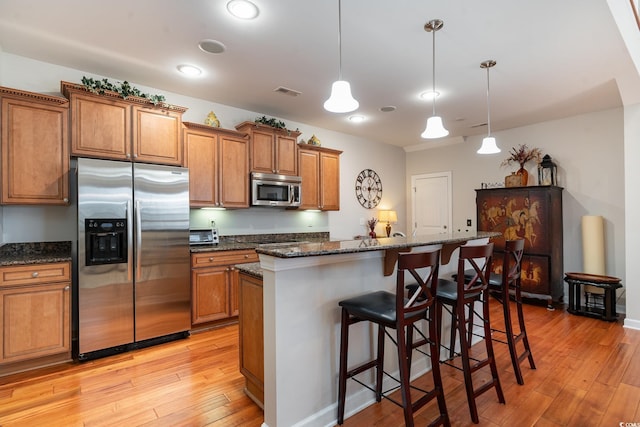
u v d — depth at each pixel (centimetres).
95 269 278
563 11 219
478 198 489
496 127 510
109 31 245
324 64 297
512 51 273
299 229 496
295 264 181
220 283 356
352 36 251
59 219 309
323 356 196
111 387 232
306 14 221
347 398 205
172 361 275
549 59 287
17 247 291
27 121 268
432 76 321
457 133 548
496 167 537
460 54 278
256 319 207
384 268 234
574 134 454
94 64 299
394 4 211
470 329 291
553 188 435
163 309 314
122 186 292
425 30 242
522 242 256
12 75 283
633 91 334
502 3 211
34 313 255
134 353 292
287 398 179
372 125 504
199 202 362
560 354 288
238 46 266
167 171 318
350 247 188
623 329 350
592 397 219
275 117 461
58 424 191
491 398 220
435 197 619
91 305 277
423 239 249
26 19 229
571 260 455
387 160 630
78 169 271
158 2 209
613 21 231
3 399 217
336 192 502
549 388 231
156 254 310
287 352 179
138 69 310
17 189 264
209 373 254
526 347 261
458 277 201
